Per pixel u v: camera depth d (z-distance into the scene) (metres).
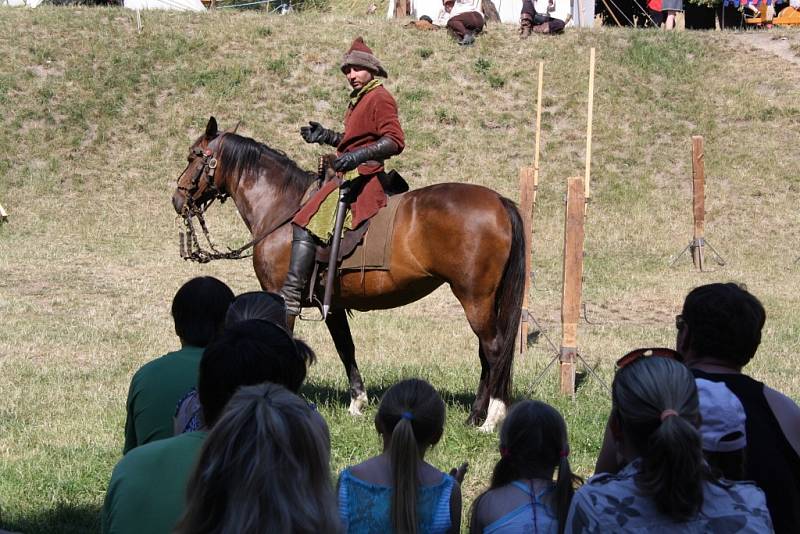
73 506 7.48
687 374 3.72
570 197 11.00
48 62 27.34
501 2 33.19
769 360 13.34
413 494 4.46
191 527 3.23
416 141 25.80
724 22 35.88
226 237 21.70
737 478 4.20
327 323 10.54
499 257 9.43
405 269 9.73
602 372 12.60
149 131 25.67
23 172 23.81
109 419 10.05
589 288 18.91
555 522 4.24
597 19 37.16
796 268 20.86
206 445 3.27
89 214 22.50
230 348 3.86
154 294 17.27
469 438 9.12
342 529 3.33
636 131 26.67
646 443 3.69
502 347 9.55
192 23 29.88
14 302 16.12
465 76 28.23
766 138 26.52
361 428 9.45
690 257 21.47
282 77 27.67
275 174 10.73
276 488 3.15
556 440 4.36
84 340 13.95
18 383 11.54
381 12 43.00
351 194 9.86
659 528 3.51
